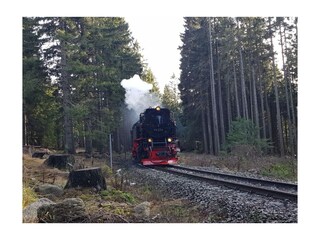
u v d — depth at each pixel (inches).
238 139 896.3
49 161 657.6
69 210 323.9
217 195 405.1
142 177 628.4
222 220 335.9
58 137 1168.8
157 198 442.0
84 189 445.1
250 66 1184.2
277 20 1096.8
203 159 952.9
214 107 1186.6
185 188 473.4
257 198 378.6
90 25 938.7
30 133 1066.1
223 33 1200.8
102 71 901.2
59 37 826.2
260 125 1403.8
